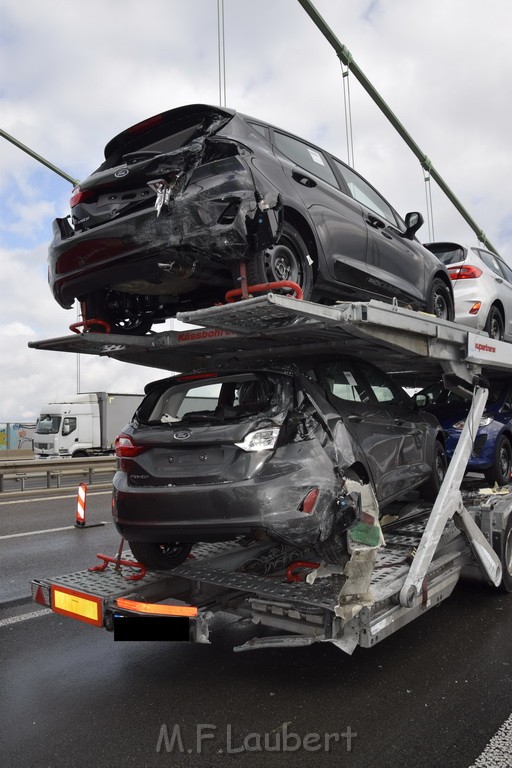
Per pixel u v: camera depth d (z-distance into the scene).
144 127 4.42
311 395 4.00
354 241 5.39
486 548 4.82
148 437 3.90
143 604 3.44
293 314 3.34
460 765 2.77
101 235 4.15
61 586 3.94
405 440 5.05
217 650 4.27
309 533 3.54
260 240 3.82
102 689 3.67
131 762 2.87
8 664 4.08
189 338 4.33
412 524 5.25
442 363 4.84
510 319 9.03
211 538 3.68
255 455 3.62
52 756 2.93
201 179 3.94
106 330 4.63
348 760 2.83
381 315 3.78
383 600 3.51
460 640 4.27
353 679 3.70
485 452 6.58
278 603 3.54
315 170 5.44
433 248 8.81
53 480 16.70
